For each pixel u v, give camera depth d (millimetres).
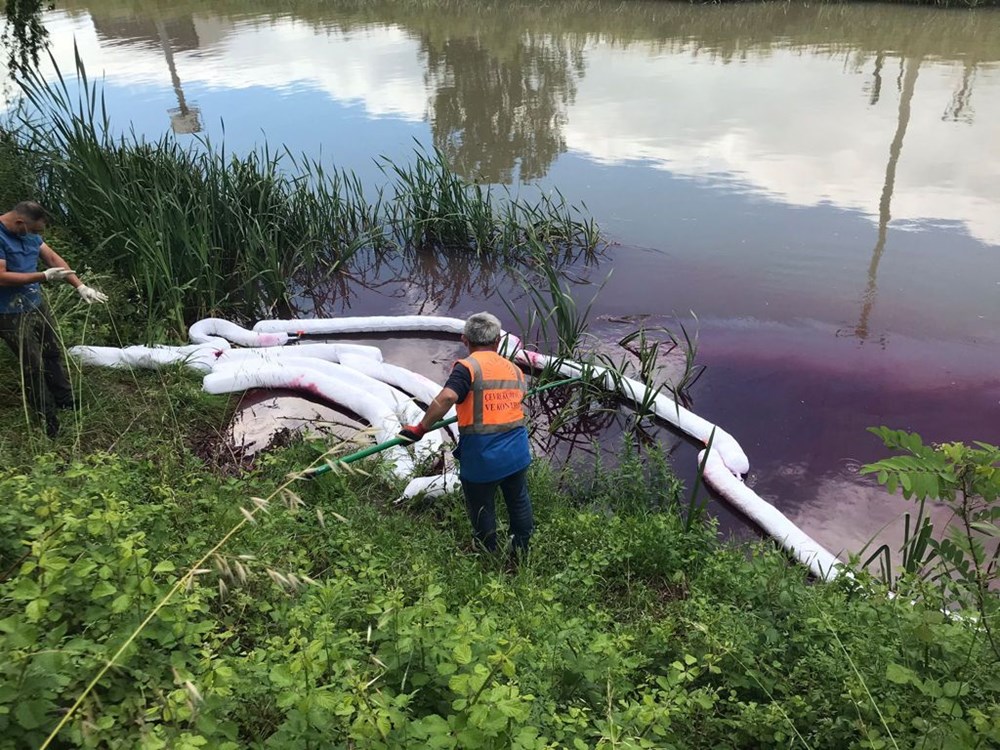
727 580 3619
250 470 4848
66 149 7652
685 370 6559
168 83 17625
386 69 18438
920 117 13383
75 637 1808
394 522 4262
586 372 6156
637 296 8109
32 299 4469
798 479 5191
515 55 19453
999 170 11078
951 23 20234
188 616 2141
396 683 2084
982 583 2076
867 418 5801
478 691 1690
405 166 11984
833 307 7625
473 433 3877
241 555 2318
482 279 8953
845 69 16641
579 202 10695
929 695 2137
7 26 10039
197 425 5418
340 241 9633
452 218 9594
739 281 8312
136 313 6859
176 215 7688
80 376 4977
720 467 5145
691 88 15914
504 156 12531
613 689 2316
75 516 2396
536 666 2352
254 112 15000
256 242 8156
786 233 9453
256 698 1936
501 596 2656
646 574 4082
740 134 13156
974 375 6305
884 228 9438
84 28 25234
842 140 12578
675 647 2967
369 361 6461
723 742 2467
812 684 2568
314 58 20094
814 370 6516
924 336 6996
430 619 2211
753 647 2855
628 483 4957
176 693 1610
